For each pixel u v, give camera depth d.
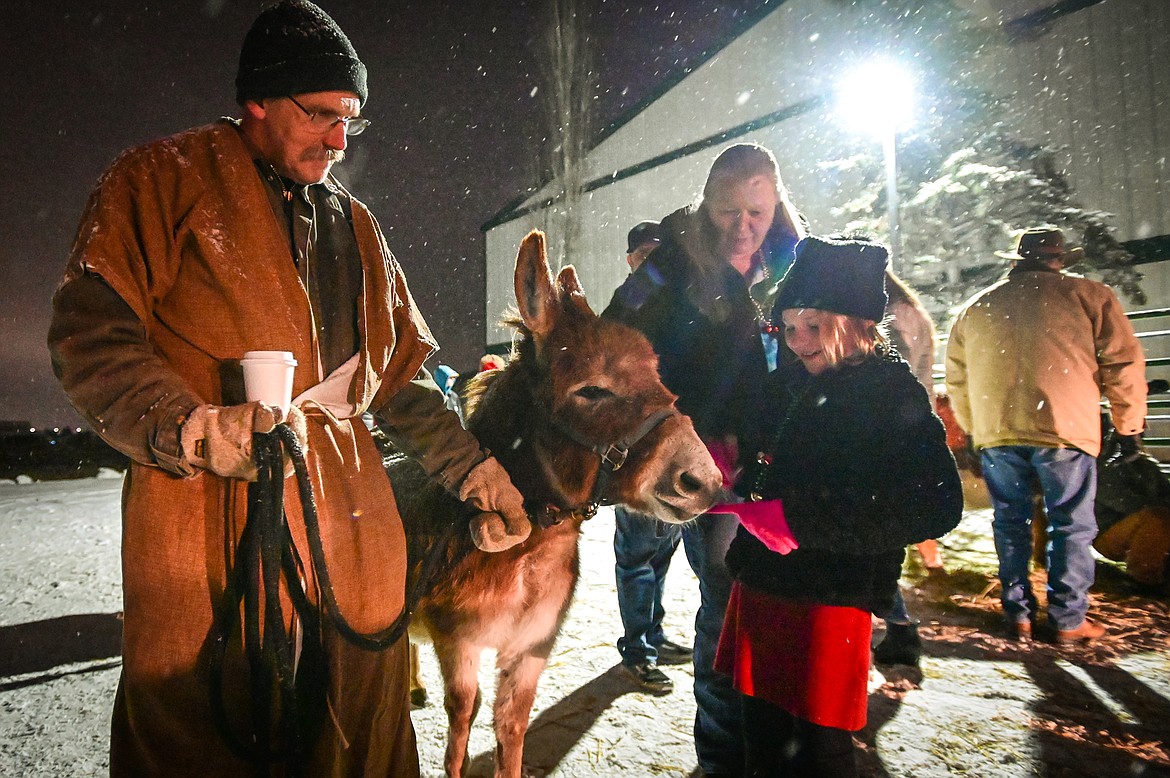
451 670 2.51
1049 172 13.58
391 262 2.04
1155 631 4.20
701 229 2.97
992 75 14.54
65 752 3.03
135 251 1.51
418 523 2.54
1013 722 3.16
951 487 1.82
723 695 2.61
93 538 7.42
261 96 1.65
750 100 17.78
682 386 2.89
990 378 4.18
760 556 2.04
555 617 2.51
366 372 1.82
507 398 2.50
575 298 2.46
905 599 4.91
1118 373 4.10
